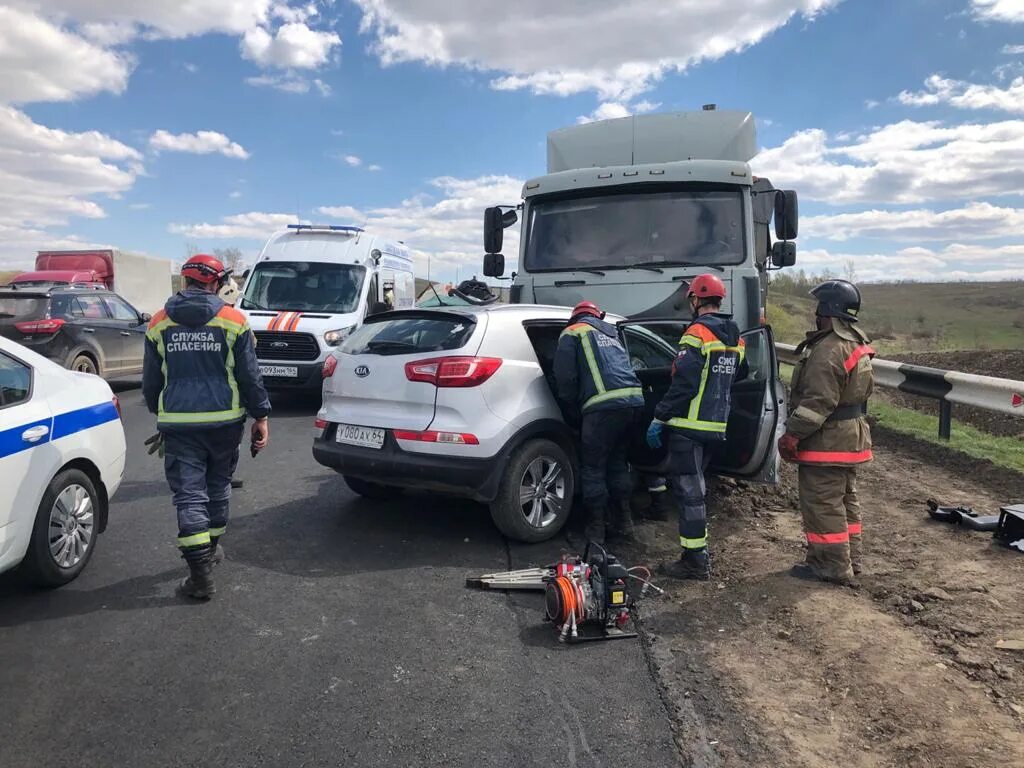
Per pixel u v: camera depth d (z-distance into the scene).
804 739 3.01
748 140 8.05
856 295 4.49
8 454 4.02
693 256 7.25
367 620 4.07
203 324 4.32
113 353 12.47
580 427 5.62
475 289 8.97
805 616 4.07
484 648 3.78
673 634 3.96
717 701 3.30
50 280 19.75
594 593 3.90
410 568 4.85
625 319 6.19
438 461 4.98
